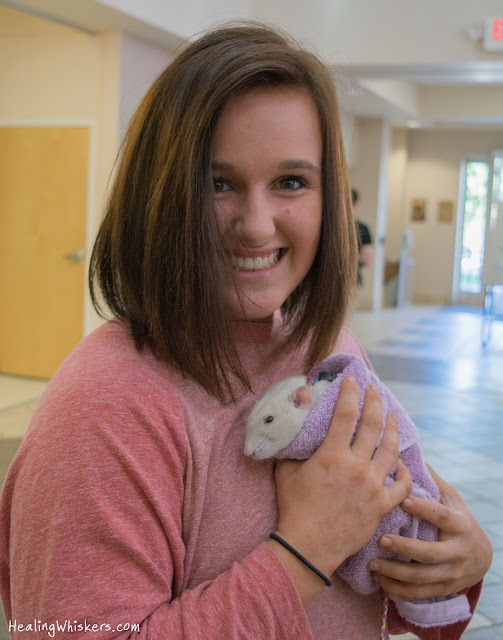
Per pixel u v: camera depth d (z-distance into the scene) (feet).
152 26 17.26
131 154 2.69
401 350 26.81
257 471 2.73
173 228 2.47
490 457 14.11
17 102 19.25
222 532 2.60
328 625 2.87
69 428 2.27
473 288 46.42
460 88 37.50
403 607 3.03
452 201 45.37
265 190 2.61
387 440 2.79
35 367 19.95
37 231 19.40
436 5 21.65
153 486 2.33
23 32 18.63
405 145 44.16
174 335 2.54
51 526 2.19
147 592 2.28
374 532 2.77
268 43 2.62
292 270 2.84
